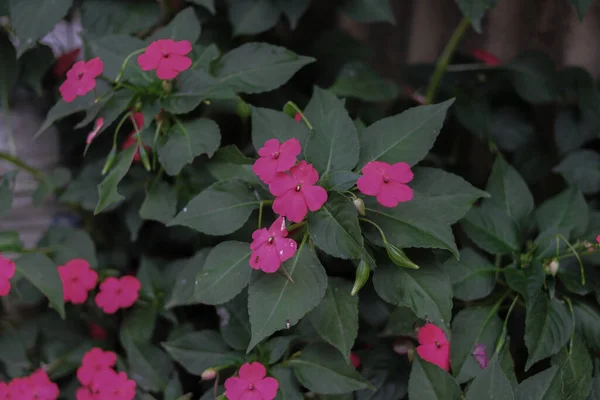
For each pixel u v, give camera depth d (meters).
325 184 0.96
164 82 1.01
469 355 1.00
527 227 1.04
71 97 0.99
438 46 1.27
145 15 1.10
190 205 0.98
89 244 1.12
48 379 1.07
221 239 1.08
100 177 1.13
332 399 1.01
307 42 1.22
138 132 1.01
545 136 1.22
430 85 1.18
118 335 1.14
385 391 1.02
